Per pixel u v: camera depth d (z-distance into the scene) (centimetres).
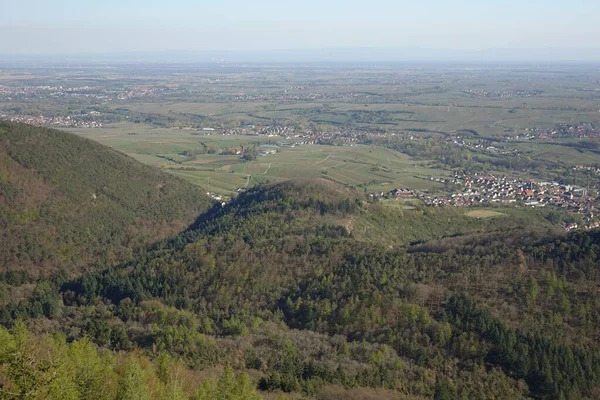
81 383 5281
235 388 5969
